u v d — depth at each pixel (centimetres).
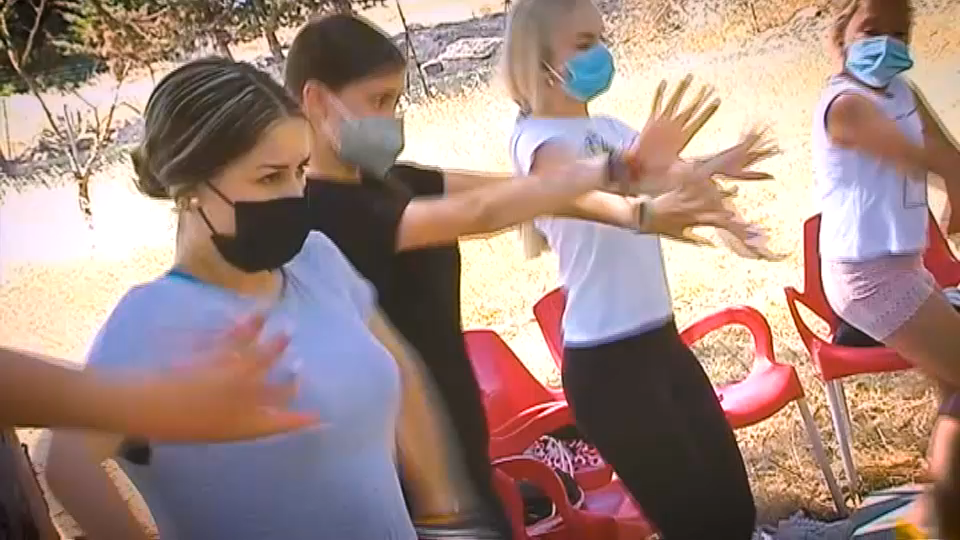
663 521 212
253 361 99
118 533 123
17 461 120
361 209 155
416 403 153
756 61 280
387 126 162
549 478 215
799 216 279
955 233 258
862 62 229
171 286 123
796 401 266
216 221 126
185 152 125
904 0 236
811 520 257
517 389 244
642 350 206
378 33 167
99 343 119
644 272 205
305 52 162
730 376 281
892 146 226
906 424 259
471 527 164
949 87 262
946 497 221
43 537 122
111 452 122
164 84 130
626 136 209
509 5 286
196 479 120
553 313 257
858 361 250
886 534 240
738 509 213
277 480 122
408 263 156
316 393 124
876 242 229
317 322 129
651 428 208
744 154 197
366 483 128
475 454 169
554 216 172
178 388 94
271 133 127
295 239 130
